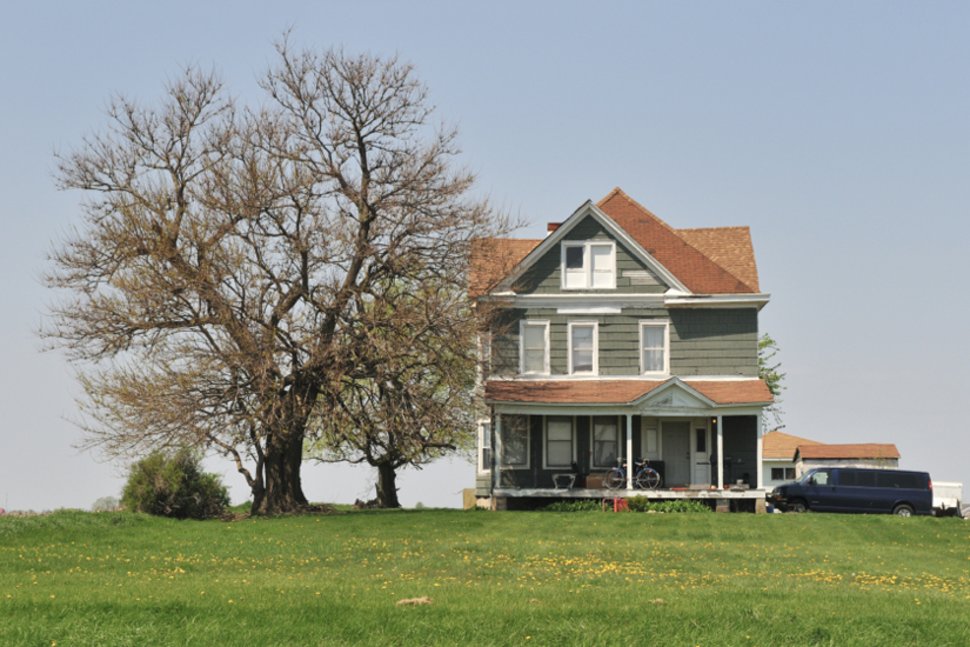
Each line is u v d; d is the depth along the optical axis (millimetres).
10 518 38094
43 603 19453
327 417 45719
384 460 55188
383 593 22031
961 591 26906
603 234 52656
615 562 31484
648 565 31031
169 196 45969
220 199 45125
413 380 46312
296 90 46469
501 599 21109
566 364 52219
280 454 47844
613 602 20875
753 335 52062
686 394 50062
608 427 52625
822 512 50625
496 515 44344
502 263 50500
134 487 45000
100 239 44844
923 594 24672
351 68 46438
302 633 17625
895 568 31703
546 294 52312
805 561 32656
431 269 46625
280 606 19547
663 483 51906
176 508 45250
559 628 18078
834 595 23250
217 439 44844
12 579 25734
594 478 50594
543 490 50094
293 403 45969
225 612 18938
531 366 52281
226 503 48125
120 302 44594
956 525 42594
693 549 34594
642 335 52250
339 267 46312
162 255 44500
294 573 28422
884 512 50531
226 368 44375
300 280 46125
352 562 31250
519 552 33250
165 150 46500
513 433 52406
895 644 18047
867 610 20578
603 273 52469
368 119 46688
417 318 45125
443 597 21359
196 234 44375
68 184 45344
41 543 34969
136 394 43750
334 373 45031
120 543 35125
